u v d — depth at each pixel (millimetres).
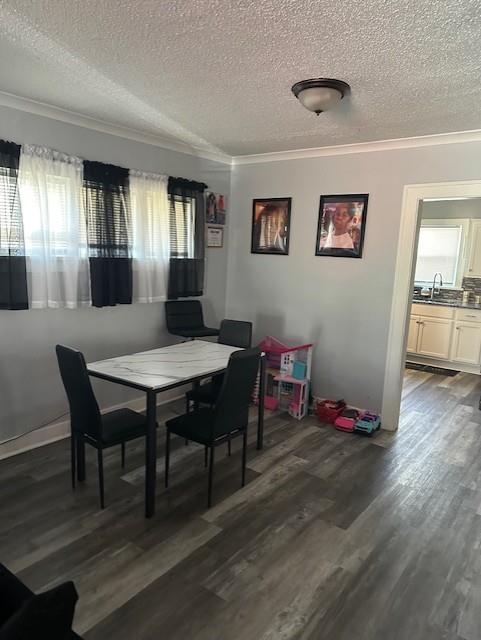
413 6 1611
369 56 2041
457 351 5855
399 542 2291
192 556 2119
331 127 3262
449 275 6434
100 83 2527
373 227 3764
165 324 4109
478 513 2580
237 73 2318
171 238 3986
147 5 1687
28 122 2902
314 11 1677
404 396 4742
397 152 3568
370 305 3854
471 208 6148
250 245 4570
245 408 2684
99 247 3365
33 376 3146
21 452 3109
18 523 2320
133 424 2568
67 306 3244
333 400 4129
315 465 3098
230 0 1623
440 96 2510
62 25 1871
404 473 3023
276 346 4191
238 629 1720
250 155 4340
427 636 1729
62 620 847
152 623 1729
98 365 2768
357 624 1769
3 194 2779
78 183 3195
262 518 2449
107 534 2258
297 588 1945
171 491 2688
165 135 3654
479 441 3604
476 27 1735
